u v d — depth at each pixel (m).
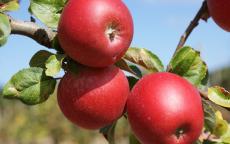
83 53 0.45
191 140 0.48
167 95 0.47
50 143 3.05
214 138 0.59
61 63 0.46
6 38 0.44
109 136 0.56
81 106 0.47
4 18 0.44
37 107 2.96
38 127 2.99
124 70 0.50
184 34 0.54
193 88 0.48
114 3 0.45
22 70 0.47
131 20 0.46
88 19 0.44
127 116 0.49
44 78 0.47
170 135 0.47
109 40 0.44
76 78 0.47
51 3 0.48
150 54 0.51
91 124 0.48
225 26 0.55
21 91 0.47
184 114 0.46
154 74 0.49
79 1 0.45
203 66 0.52
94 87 0.47
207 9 0.55
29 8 0.48
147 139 0.48
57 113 2.97
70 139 3.00
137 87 0.49
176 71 0.51
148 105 0.47
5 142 3.13
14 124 3.11
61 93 0.48
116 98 0.47
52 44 0.48
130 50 0.51
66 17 0.44
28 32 0.48
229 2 0.53
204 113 0.51
